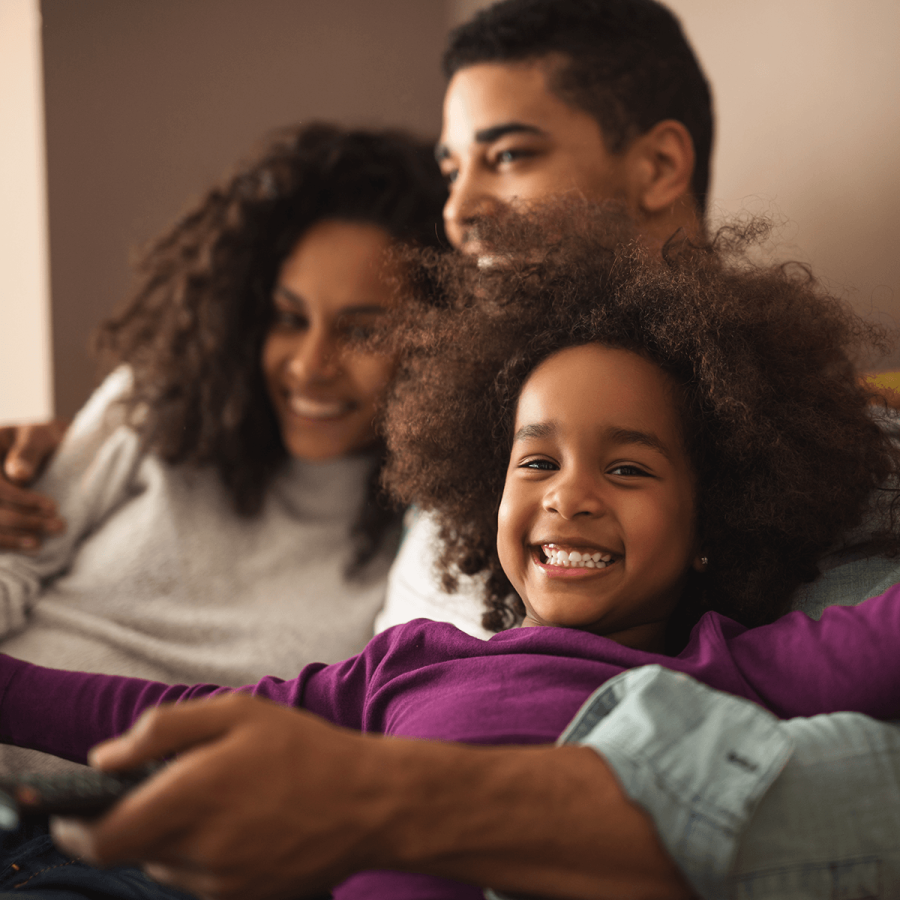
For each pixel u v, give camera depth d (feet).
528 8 3.99
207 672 3.90
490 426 2.80
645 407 2.32
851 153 4.22
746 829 1.56
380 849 1.35
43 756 3.47
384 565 4.31
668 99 4.10
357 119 6.98
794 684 1.98
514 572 2.35
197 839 1.25
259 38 6.75
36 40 6.23
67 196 6.32
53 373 6.37
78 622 3.94
